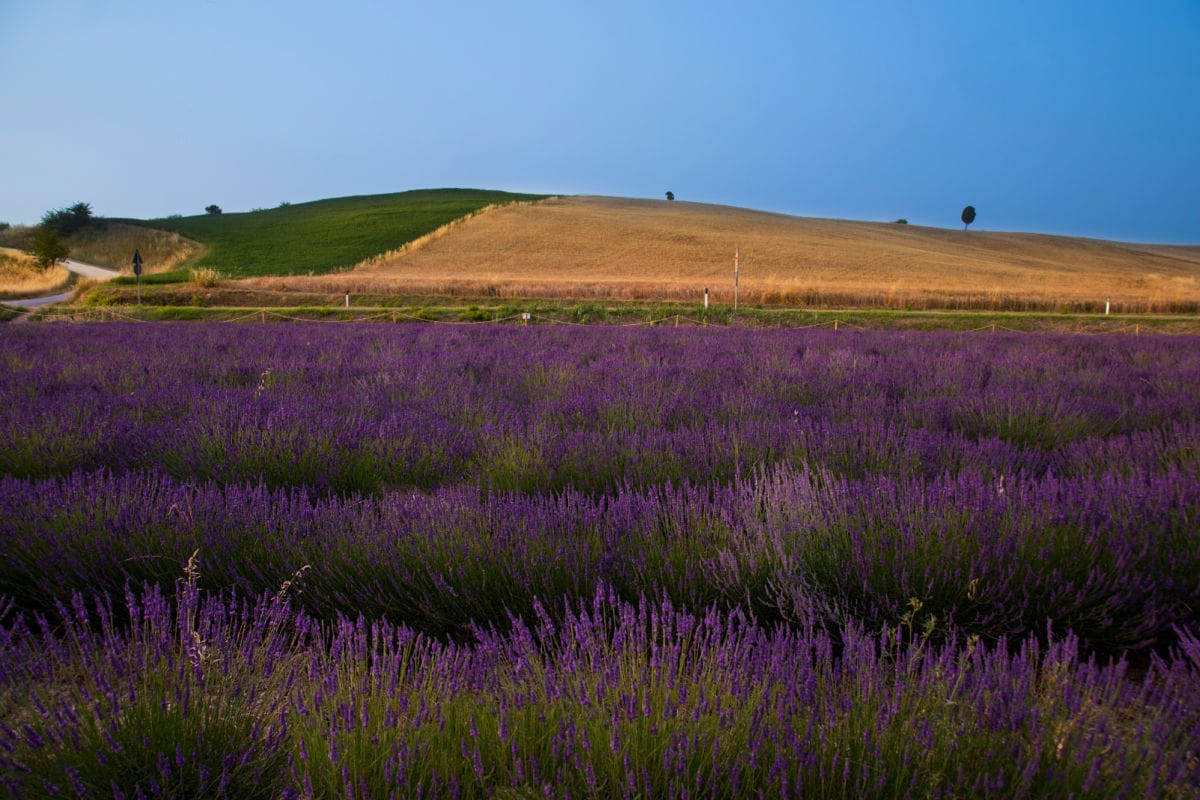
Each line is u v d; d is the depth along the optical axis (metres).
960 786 1.62
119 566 3.13
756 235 77.25
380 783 1.70
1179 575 2.96
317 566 3.12
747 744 1.70
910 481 3.91
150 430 5.62
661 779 1.69
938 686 1.91
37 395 7.43
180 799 1.77
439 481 5.05
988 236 101.06
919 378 9.10
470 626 2.82
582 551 3.08
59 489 4.07
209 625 2.27
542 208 88.75
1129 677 2.64
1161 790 1.62
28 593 3.05
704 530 3.36
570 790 1.68
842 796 1.62
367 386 8.23
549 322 32.62
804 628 2.58
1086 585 2.78
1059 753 1.72
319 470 4.82
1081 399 7.11
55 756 1.73
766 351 13.15
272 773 1.84
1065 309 39.75
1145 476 4.01
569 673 2.04
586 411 6.70
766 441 5.09
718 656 2.05
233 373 9.61
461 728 1.85
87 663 2.12
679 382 8.45
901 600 2.89
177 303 38.25
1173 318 33.66
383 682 2.01
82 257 80.50
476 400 7.42
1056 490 3.56
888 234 93.69
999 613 2.83
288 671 2.19
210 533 3.36
